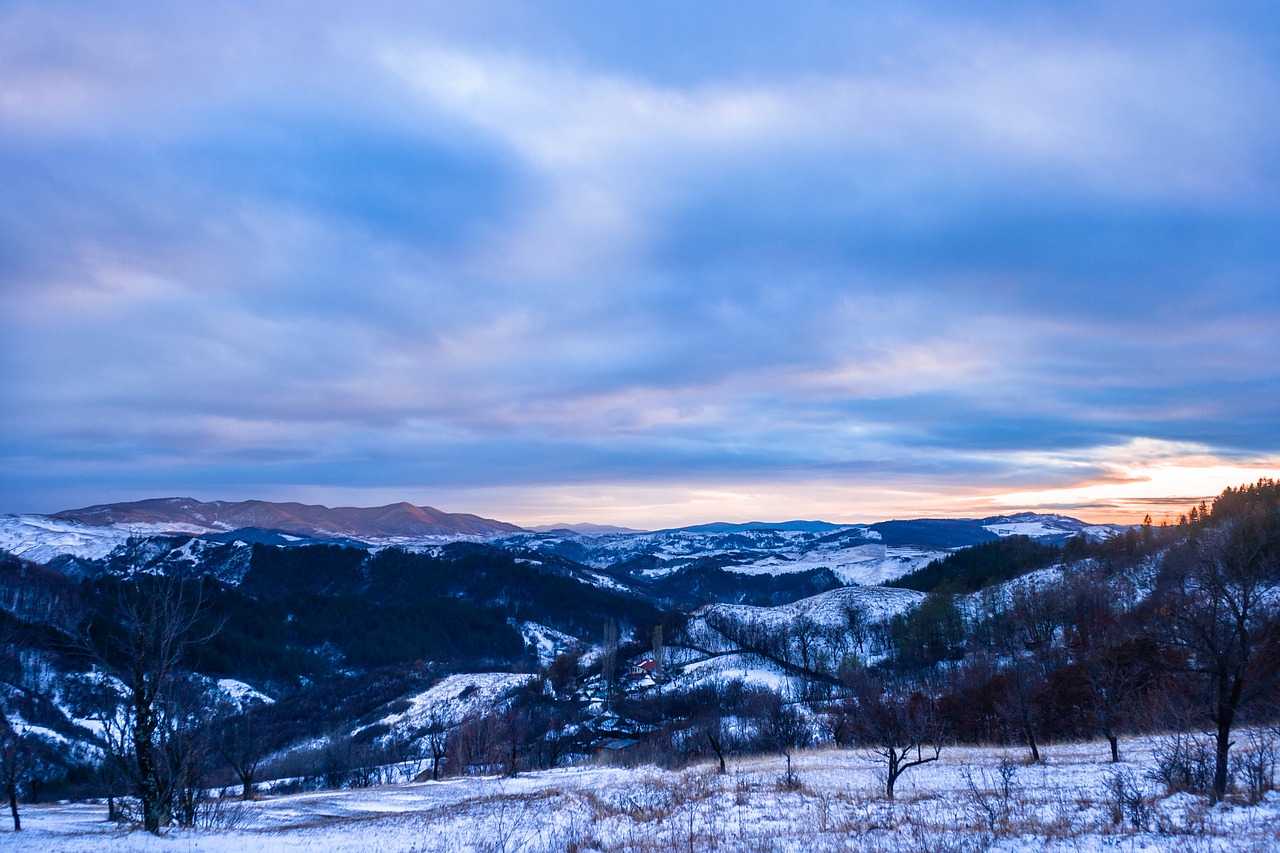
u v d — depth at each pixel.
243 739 69.12
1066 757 37.81
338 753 93.88
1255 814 17.03
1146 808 18.62
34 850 22.42
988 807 20.16
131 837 25.42
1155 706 35.91
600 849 21.27
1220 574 21.05
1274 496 119.38
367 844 24.14
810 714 87.44
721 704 104.06
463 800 41.03
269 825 32.81
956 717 59.91
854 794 29.23
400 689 163.88
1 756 42.75
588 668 174.12
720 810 26.97
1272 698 22.31
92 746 77.00
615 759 74.19
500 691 144.75
